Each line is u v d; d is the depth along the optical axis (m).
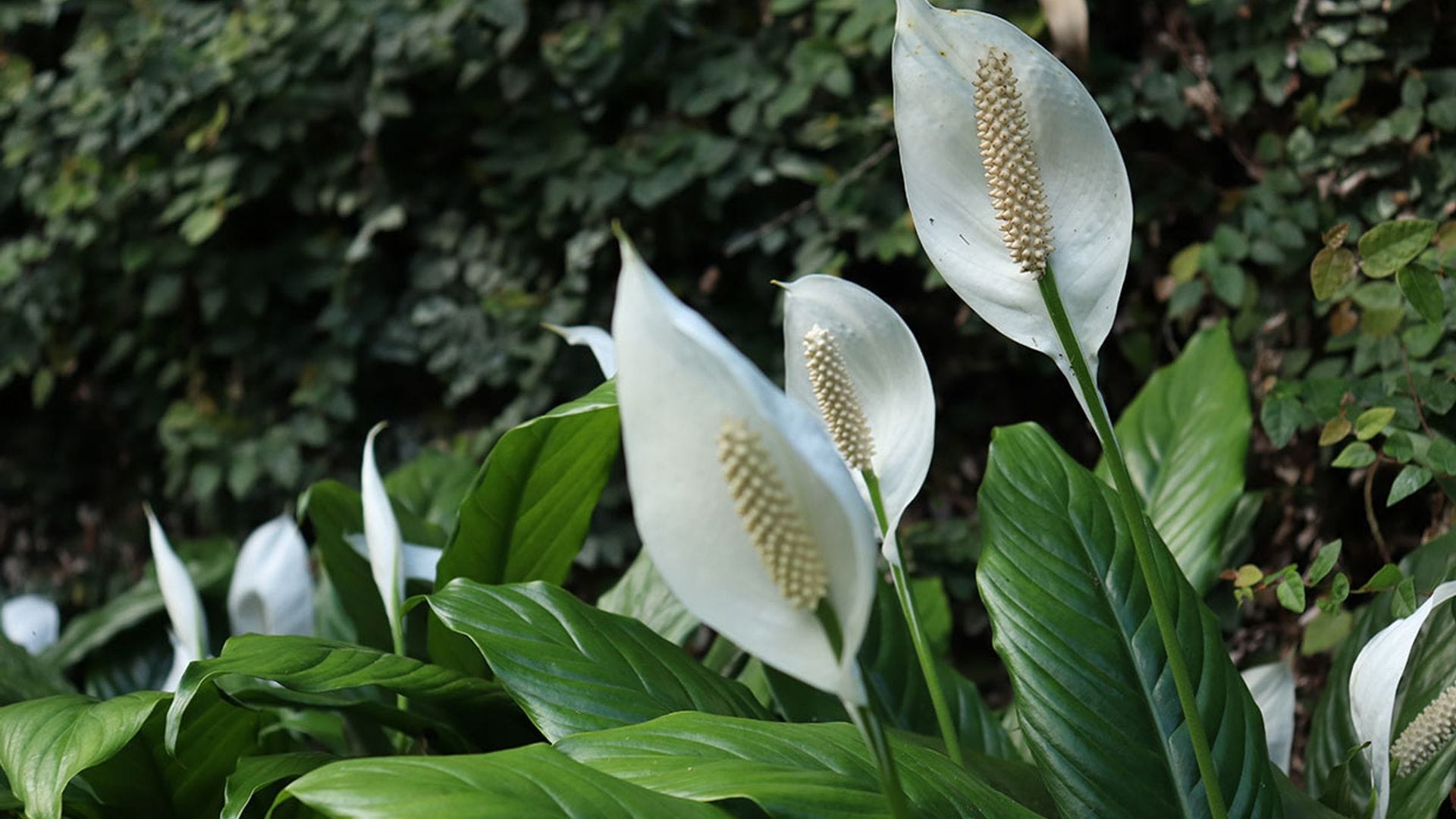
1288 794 1.55
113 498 4.04
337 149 3.43
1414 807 1.53
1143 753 1.50
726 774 1.34
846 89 2.69
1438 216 2.17
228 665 1.50
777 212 2.99
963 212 1.40
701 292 3.08
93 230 3.57
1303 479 2.29
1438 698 1.52
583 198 3.06
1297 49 2.30
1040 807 1.53
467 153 3.39
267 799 1.57
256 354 3.60
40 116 3.73
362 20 3.25
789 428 1.21
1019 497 1.59
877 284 2.93
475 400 3.44
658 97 3.16
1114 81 2.51
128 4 3.81
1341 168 2.26
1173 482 1.82
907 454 1.45
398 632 1.62
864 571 1.21
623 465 3.05
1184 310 2.39
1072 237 1.38
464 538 1.67
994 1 2.51
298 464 3.46
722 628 1.23
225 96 3.42
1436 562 1.66
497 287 3.26
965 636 2.77
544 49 3.12
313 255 3.48
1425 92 2.13
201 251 3.56
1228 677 1.54
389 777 1.29
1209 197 2.50
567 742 1.39
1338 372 2.15
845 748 1.39
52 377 3.82
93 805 1.62
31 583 4.06
